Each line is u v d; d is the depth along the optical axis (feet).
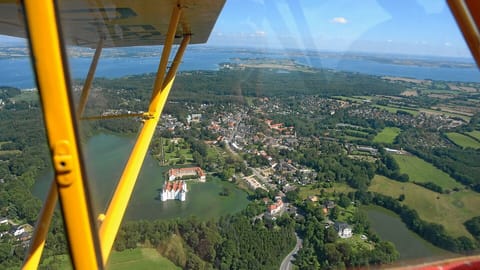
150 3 14.79
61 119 4.73
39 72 4.62
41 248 7.84
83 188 4.97
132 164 11.87
